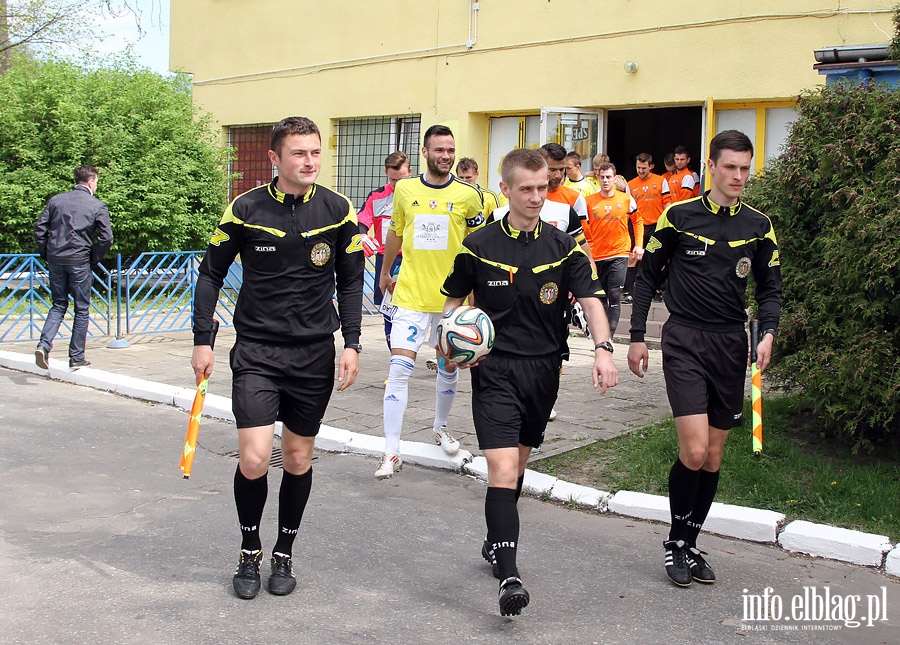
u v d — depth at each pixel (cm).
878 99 581
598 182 1056
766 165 695
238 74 1750
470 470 620
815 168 598
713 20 1117
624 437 678
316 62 1608
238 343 418
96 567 452
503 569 382
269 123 1728
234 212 409
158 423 755
